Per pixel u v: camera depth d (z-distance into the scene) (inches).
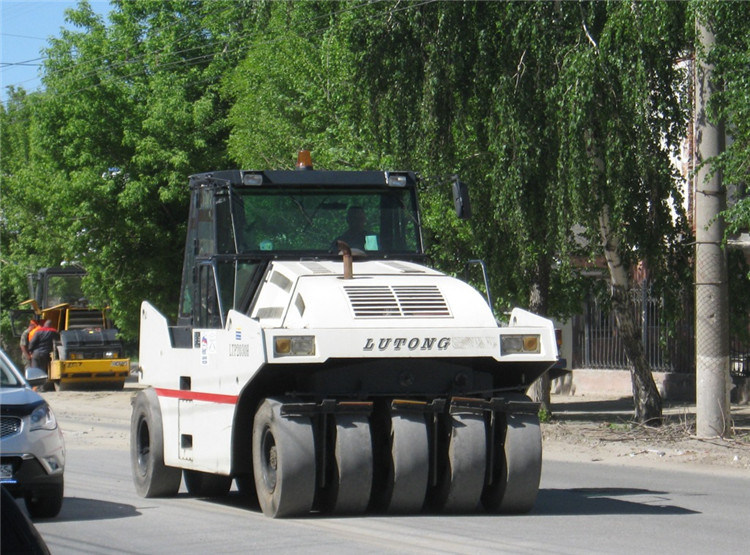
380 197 759.7
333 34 1529.3
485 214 1261.1
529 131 1159.0
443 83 1208.8
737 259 1224.8
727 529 627.2
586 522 645.3
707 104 1031.6
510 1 1159.6
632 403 1593.3
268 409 650.2
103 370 2156.7
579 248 1305.4
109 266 1967.3
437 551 545.3
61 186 1889.8
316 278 677.3
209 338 700.7
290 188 745.0
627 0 1067.9
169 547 575.8
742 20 995.3
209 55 2082.9
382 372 658.2
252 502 776.3
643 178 1131.3
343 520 642.8
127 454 1111.0
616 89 1109.7
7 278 2915.8
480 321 661.9
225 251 730.2
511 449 659.4
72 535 621.6
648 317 1631.4
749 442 1088.8
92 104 1889.8
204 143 1875.0
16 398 681.6
